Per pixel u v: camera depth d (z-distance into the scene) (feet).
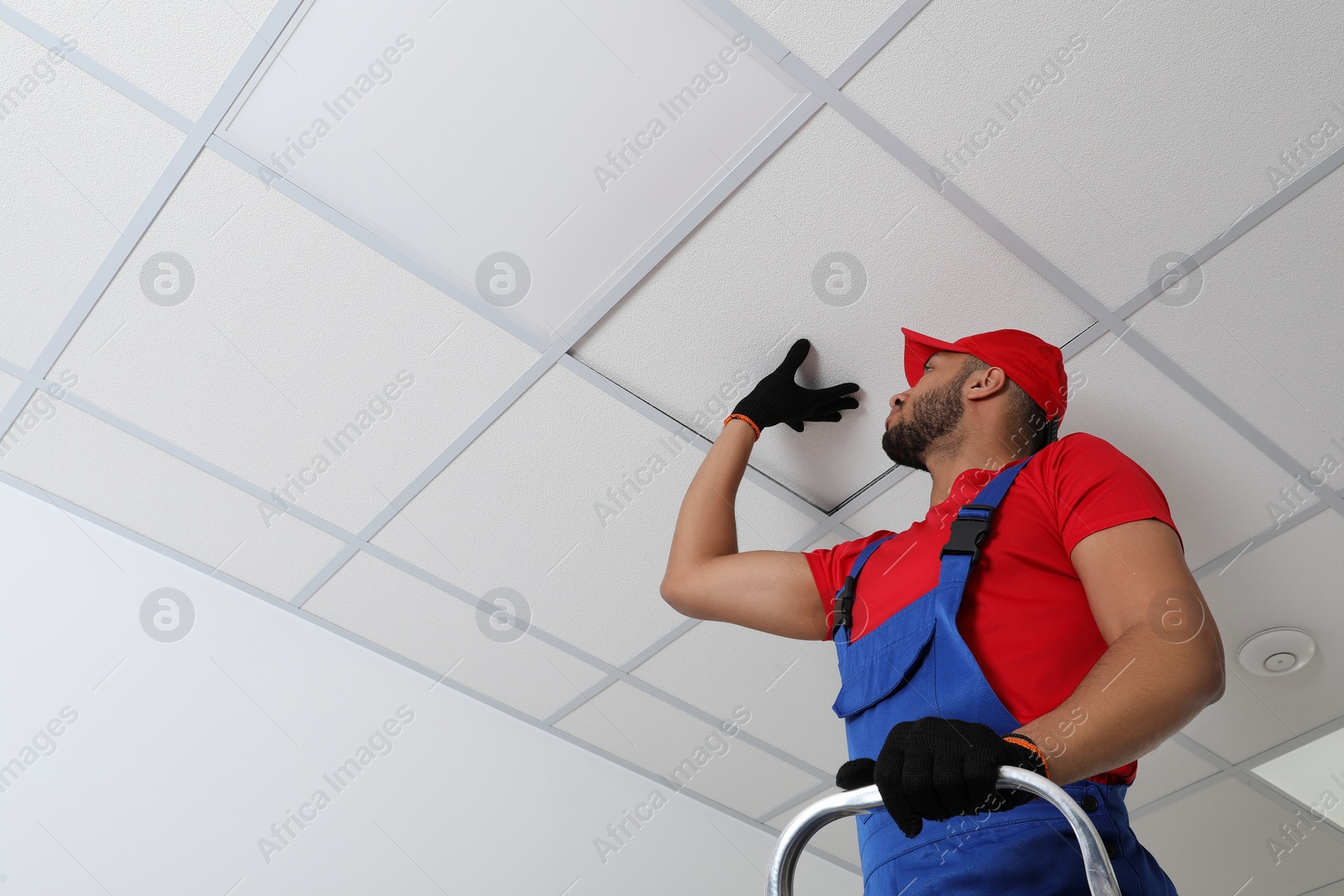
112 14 5.67
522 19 5.70
